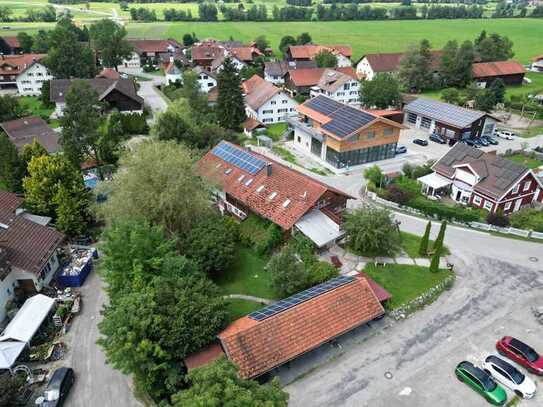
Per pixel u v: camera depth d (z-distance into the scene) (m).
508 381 31.25
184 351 30.31
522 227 51.38
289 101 96.25
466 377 31.48
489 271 44.22
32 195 49.44
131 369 28.48
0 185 61.03
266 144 80.81
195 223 45.88
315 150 75.75
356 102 113.19
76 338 36.16
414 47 123.25
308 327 33.31
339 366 33.19
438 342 35.31
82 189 50.09
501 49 145.88
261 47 171.50
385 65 133.25
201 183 46.31
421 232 51.66
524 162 73.06
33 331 34.44
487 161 57.88
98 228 51.31
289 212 46.66
